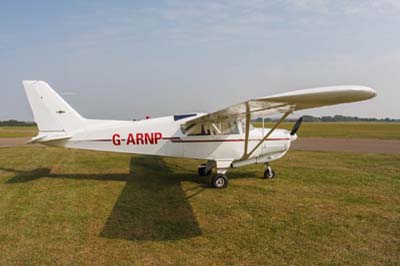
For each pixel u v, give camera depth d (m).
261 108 5.16
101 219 4.48
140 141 6.84
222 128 6.88
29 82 6.74
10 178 7.61
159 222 4.34
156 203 5.30
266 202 5.28
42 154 13.22
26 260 3.22
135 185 6.75
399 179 7.16
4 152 14.11
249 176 7.61
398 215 4.55
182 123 6.87
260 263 3.10
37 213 4.77
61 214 4.72
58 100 6.85
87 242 3.66
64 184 6.87
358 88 3.68
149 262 3.15
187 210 4.88
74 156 12.38
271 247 3.47
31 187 6.57
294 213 4.67
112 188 6.45
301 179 7.22
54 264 3.13
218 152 6.89
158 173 8.27
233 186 6.56
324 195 5.73
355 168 8.78
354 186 6.46
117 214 4.70
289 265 3.05
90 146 6.88
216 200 5.45
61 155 12.80
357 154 12.30
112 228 4.11
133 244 3.60
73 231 4.02
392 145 16.41
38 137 6.65
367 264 3.06
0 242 3.69
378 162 10.02
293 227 4.09
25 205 5.20
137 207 5.07
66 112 6.88
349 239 3.67
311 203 5.20
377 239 3.67
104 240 3.72
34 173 8.34
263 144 7.07
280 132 7.28
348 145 16.55
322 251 3.36
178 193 6.00
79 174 8.17
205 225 4.20
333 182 6.87
